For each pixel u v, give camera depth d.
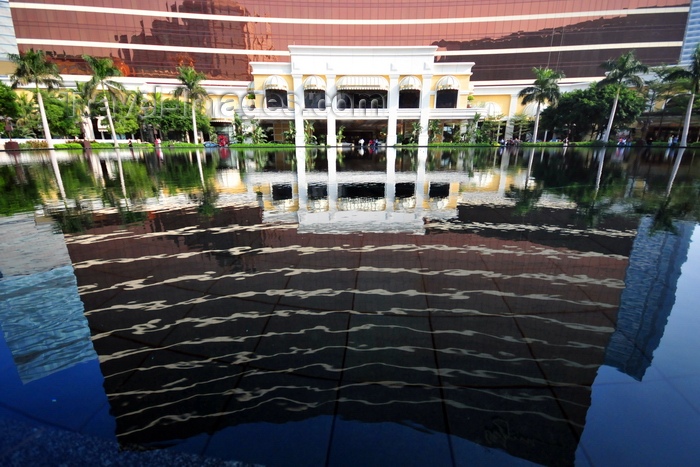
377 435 1.33
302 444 1.29
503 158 16.67
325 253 3.34
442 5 43.50
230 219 4.66
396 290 2.56
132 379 1.65
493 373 1.67
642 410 1.44
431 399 1.51
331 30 44.56
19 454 1.26
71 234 4.02
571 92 32.41
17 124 30.12
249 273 2.89
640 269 2.94
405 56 32.72
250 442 1.30
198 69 43.59
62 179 8.94
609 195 6.25
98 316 2.22
